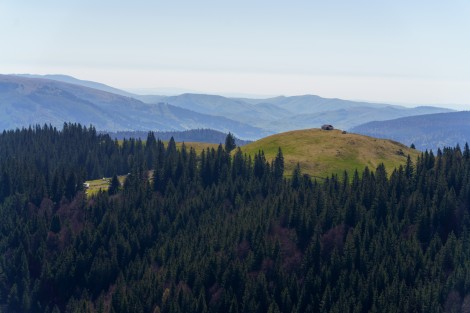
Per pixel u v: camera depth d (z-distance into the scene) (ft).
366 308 465.06
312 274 501.97
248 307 479.00
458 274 467.93
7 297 595.47
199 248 585.63
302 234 574.15
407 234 559.79
